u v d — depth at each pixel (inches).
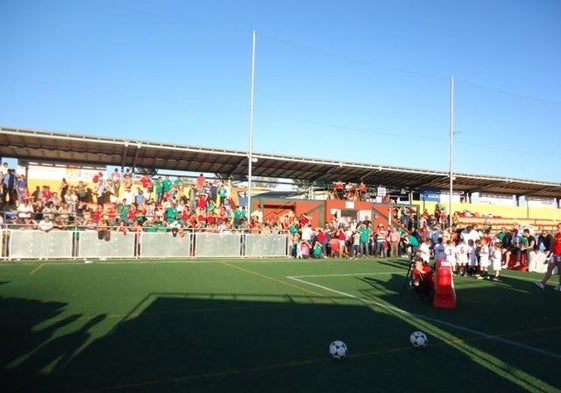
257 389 210.5
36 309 359.9
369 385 219.6
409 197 1439.5
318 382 221.6
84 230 742.5
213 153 962.7
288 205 1205.1
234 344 281.6
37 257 711.1
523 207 1590.8
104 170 1021.8
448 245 719.1
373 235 1000.9
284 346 280.4
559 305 455.2
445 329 338.6
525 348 295.0
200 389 208.5
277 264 765.3
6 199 883.4
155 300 410.6
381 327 336.5
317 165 1121.4
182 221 904.9
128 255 767.1
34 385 207.2
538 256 791.7
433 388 218.7
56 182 990.4
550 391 219.5
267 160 1045.8
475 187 1464.1
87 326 312.2
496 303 461.4
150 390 205.6
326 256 963.3
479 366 254.4
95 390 203.6
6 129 791.1
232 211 1070.4
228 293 460.4
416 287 458.3
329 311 388.5
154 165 1089.4
